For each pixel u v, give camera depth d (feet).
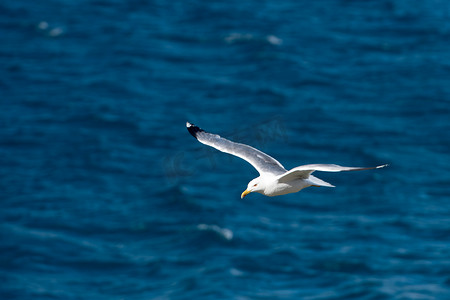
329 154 196.03
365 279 136.15
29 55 268.00
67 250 155.43
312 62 259.39
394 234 154.40
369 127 210.59
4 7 310.86
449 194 172.55
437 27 289.94
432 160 190.80
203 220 164.55
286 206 170.60
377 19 300.61
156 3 320.29
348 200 171.73
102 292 141.18
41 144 203.72
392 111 221.05
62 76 250.37
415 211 164.25
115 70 255.29
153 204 173.99
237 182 181.37
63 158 196.85
